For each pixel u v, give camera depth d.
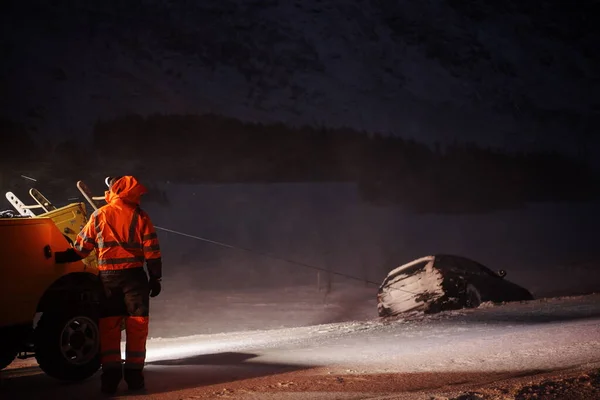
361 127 114.25
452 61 139.38
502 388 5.22
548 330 8.77
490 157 102.00
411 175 88.06
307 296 31.78
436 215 67.44
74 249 6.78
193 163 88.69
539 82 136.00
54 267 7.02
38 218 7.05
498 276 17.59
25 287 6.74
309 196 73.69
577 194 84.44
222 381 6.45
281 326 24.30
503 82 134.75
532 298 17.30
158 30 130.00
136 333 6.28
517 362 6.70
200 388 6.12
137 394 6.05
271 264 42.66
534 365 6.51
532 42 146.88
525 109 126.44
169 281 36.91
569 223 63.41
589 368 6.12
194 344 12.05
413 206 71.25
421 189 79.38
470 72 137.38
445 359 7.04
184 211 63.44
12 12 120.94
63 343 6.87
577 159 103.75
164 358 8.94
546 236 55.50
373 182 80.56
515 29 149.25
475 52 141.88
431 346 8.04
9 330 6.73
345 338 9.71
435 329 10.05
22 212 8.37
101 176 71.56
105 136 93.88
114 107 105.19
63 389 6.61
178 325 24.86
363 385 5.84
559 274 35.97
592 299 14.29
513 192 82.31
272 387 5.88
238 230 57.69
